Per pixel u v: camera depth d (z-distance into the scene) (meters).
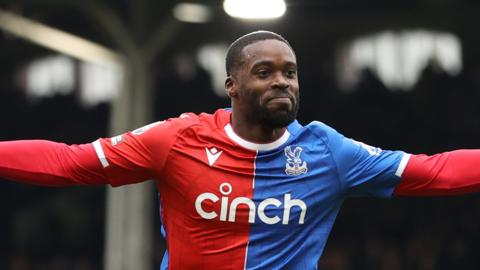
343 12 58.78
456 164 16.66
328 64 67.25
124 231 50.44
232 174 16.36
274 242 16.36
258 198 16.30
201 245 16.41
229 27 64.44
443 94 64.94
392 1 59.53
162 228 17.22
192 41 66.62
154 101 68.00
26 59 72.75
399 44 66.06
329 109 66.81
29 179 16.44
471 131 64.44
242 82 16.27
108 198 55.34
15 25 52.84
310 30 66.25
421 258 61.25
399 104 65.88
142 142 16.55
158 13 50.25
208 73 67.50
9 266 69.69
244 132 16.44
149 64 50.12
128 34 50.03
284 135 16.59
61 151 16.53
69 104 73.06
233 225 16.30
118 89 50.94
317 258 16.56
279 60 16.08
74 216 68.88
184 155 16.47
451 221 62.62
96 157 16.48
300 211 16.36
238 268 16.30
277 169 16.41
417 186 16.70
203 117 16.92
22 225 70.44
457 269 60.72
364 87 66.56
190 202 16.41
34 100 73.25
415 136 65.31
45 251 69.19
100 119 72.44
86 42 52.41
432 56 65.25
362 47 66.81
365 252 62.44
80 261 68.19
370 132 66.00
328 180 16.48
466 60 64.38
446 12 58.81
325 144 16.61
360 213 64.19
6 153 16.31
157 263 66.12
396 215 63.53
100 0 49.81
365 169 16.58
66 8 58.06
